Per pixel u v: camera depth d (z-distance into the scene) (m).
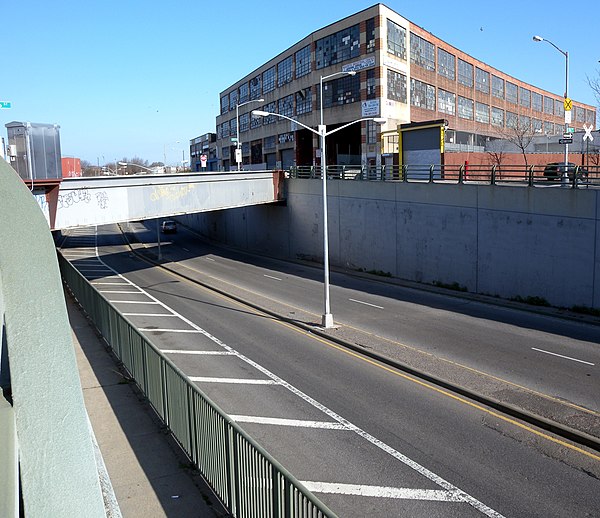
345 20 53.41
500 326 21.95
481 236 28.66
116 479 9.70
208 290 32.50
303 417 13.12
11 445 3.07
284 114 68.56
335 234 40.16
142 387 13.95
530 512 8.92
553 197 24.88
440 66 62.00
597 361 17.11
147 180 32.78
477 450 11.24
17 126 24.45
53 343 3.81
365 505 9.20
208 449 9.28
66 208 27.81
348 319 23.62
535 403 13.54
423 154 41.19
